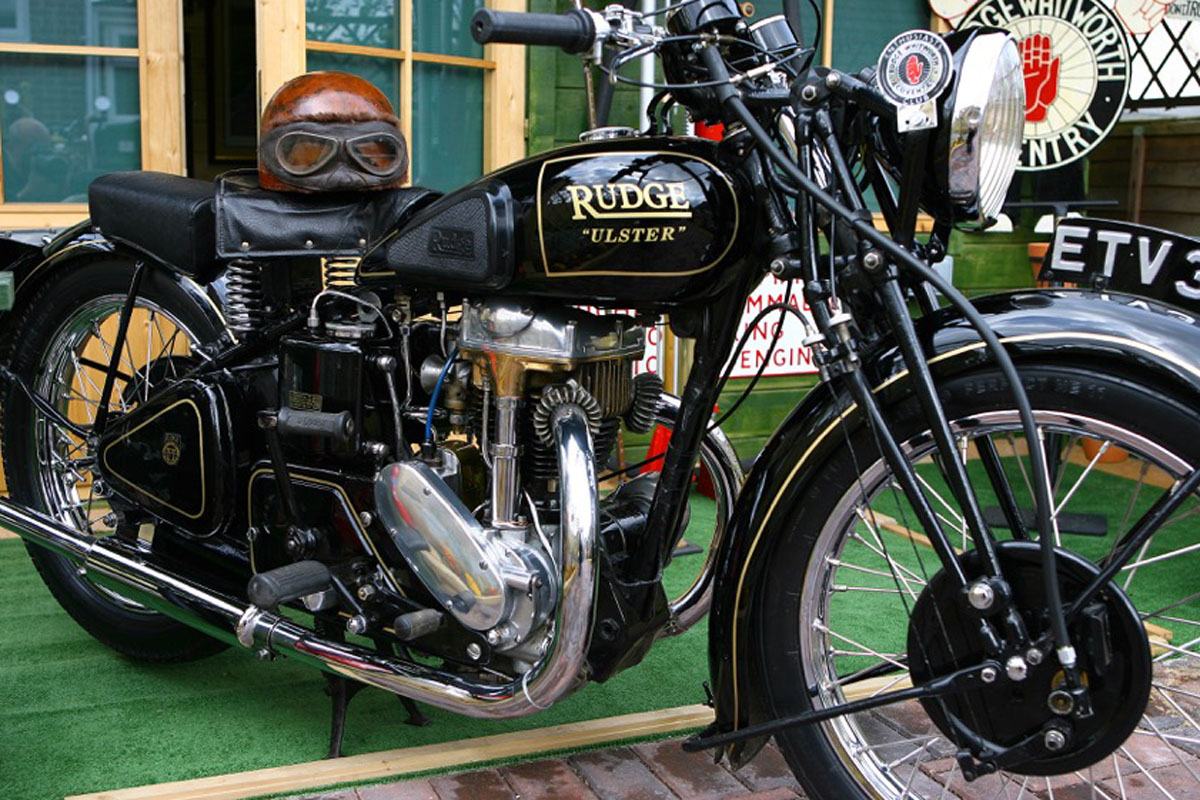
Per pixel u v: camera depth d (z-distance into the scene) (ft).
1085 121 13.10
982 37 5.47
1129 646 5.21
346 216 7.10
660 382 6.93
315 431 6.79
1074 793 7.11
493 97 13.01
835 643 9.36
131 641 8.71
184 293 8.00
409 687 6.54
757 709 6.21
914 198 5.51
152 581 7.57
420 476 6.45
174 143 12.51
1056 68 13.14
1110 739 5.28
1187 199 18.44
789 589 6.11
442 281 6.28
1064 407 5.42
